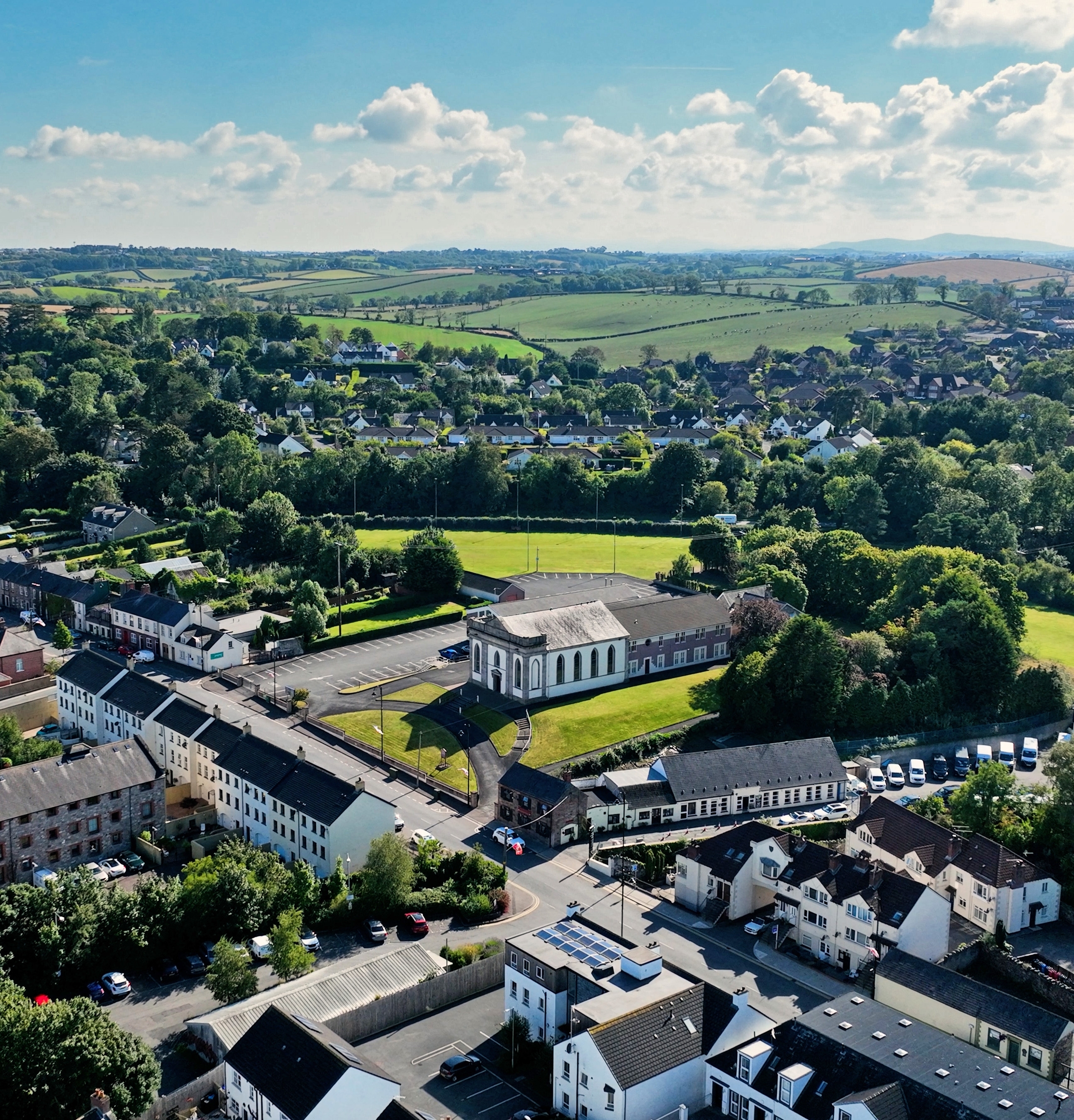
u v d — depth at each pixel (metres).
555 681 190.62
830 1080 90.50
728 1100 94.56
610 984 100.31
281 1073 89.75
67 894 116.38
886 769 172.38
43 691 191.50
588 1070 92.69
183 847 143.25
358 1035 105.44
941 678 192.38
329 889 126.44
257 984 111.12
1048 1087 87.50
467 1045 104.81
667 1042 94.69
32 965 111.56
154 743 164.62
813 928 124.44
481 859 134.00
